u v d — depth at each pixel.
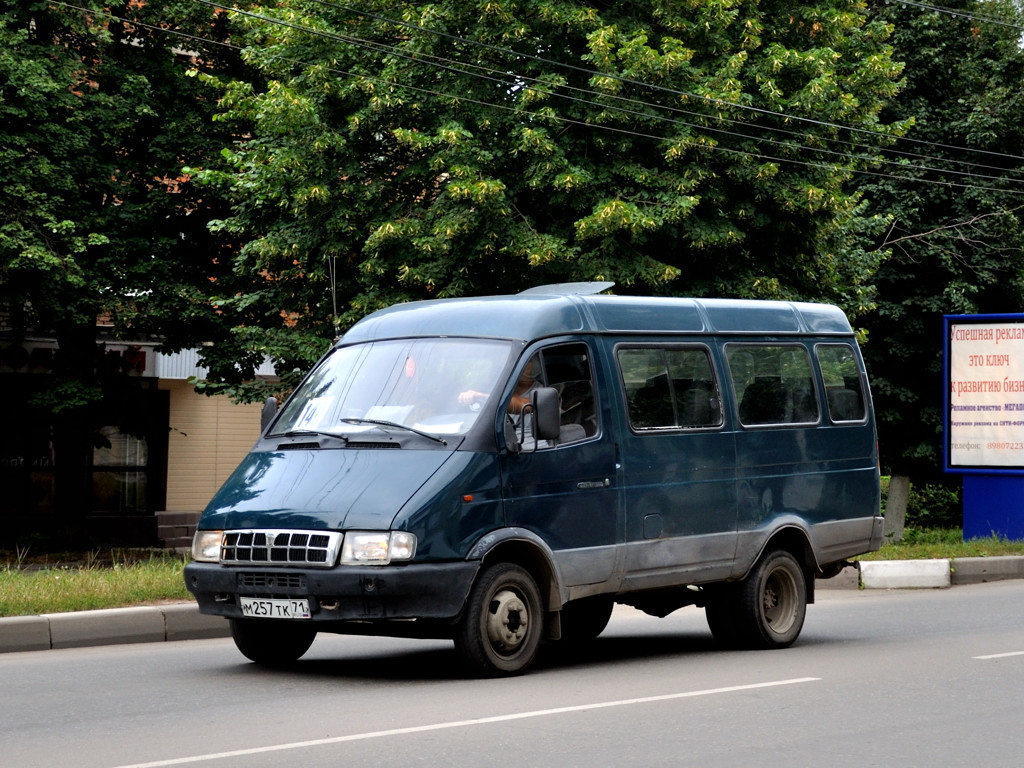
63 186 26.80
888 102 31.19
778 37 22.75
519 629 10.41
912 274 31.31
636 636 13.95
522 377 10.74
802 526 12.73
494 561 10.40
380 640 13.48
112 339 29.67
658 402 11.73
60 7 27.16
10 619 12.27
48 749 7.56
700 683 10.02
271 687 9.88
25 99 26.20
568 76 21.30
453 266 20.84
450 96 21.17
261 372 33.44
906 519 38.59
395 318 11.73
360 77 21.36
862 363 13.88
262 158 22.31
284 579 9.99
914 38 32.00
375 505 9.88
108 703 9.17
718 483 12.05
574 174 19.98
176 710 8.86
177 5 28.97
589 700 9.18
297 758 7.22
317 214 21.67
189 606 13.36
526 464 10.55
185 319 28.23
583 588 10.90
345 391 11.21
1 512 32.19
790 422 12.88
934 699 9.27
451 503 10.00
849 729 8.14
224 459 35.38
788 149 21.69
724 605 12.40
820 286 23.59
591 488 10.99
